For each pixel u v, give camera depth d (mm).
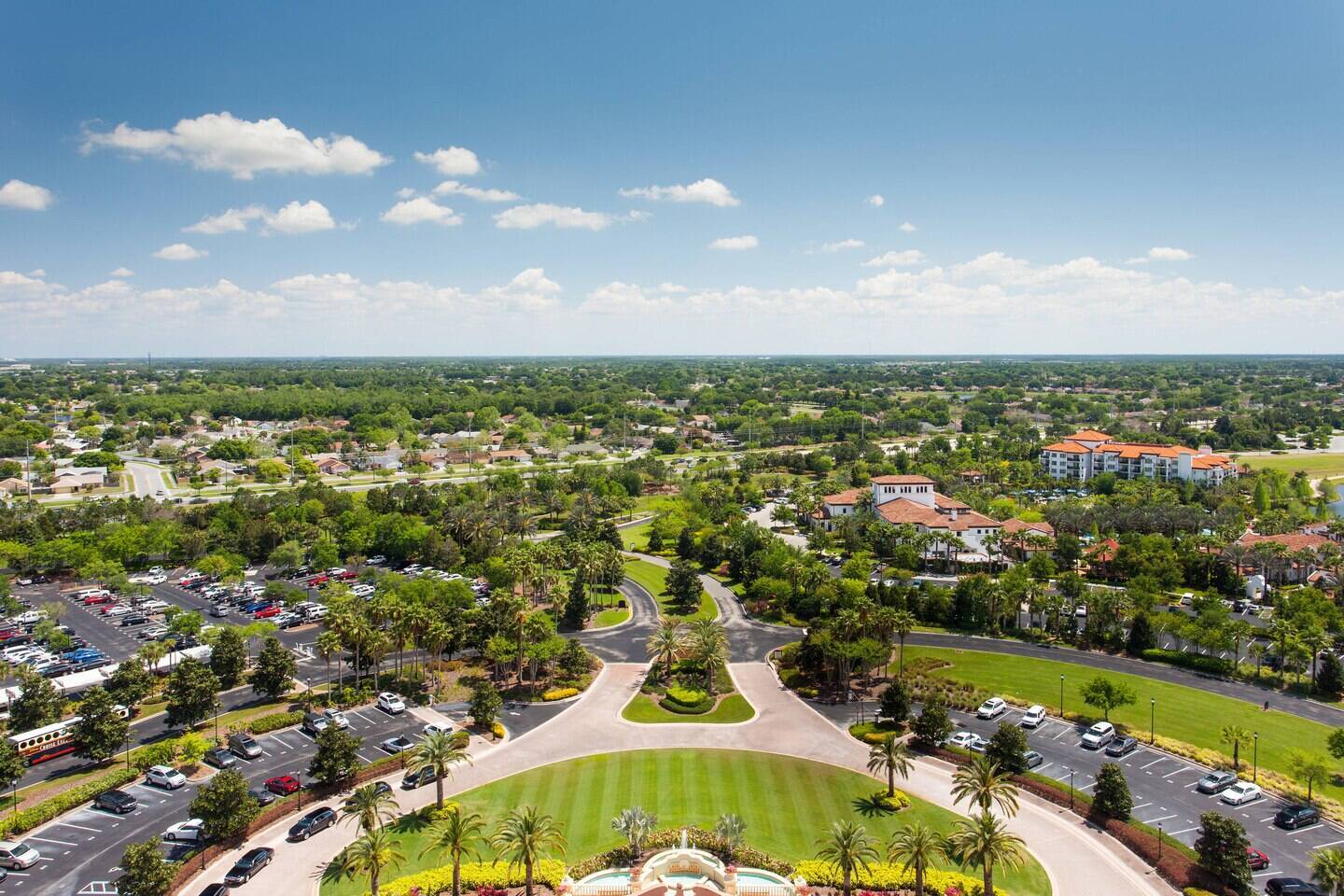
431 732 98938
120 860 87500
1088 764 108562
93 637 163500
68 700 125875
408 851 89875
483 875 84250
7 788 102062
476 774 107375
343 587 180250
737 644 159000
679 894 81125
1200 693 131250
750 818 96312
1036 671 141375
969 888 81500
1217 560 191500
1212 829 81938
